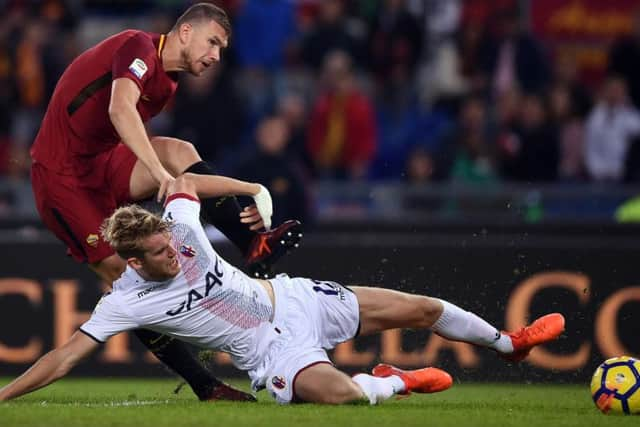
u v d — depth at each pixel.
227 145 51.72
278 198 46.19
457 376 38.78
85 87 26.64
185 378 26.94
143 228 23.22
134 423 21.22
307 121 52.91
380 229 45.91
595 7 58.41
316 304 25.53
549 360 39.09
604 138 52.81
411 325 26.66
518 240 39.44
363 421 21.62
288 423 21.25
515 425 21.84
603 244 39.53
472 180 50.94
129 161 27.28
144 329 26.02
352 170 52.22
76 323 40.62
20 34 55.22
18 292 40.59
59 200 27.22
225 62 55.31
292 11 56.78
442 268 39.50
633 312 39.50
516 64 55.09
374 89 55.66
